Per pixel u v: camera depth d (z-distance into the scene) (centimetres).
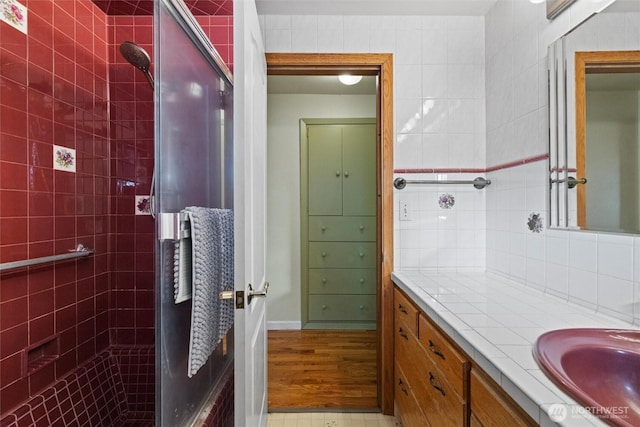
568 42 121
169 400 100
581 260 114
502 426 71
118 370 169
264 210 161
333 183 312
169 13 101
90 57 165
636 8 96
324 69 188
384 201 185
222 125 149
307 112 306
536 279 139
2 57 121
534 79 141
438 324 105
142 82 177
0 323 120
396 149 184
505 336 85
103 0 164
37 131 136
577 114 117
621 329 88
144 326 178
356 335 296
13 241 126
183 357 108
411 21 184
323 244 314
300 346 273
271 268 309
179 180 108
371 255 314
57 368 144
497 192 171
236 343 107
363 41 183
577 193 117
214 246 122
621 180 98
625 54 98
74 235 155
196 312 106
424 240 185
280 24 182
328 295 314
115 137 177
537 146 139
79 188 158
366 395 203
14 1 126
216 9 167
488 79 180
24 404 126
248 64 114
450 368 98
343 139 310
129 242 178
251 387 119
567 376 63
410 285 148
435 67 184
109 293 177
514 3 156
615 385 72
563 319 99
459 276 169
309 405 192
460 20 184
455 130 184
